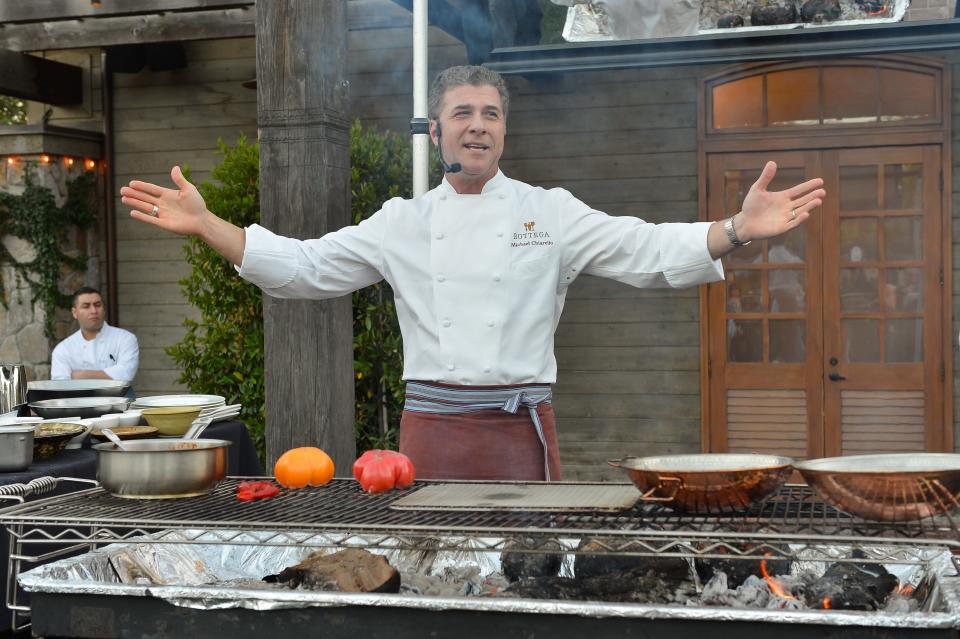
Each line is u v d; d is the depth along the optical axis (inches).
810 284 245.4
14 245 284.8
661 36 212.1
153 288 297.4
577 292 257.6
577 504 75.0
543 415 101.3
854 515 69.1
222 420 150.9
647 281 96.4
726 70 246.1
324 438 147.5
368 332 194.1
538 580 79.3
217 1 234.2
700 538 65.6
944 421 238.4
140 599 71.8
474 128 96.8
